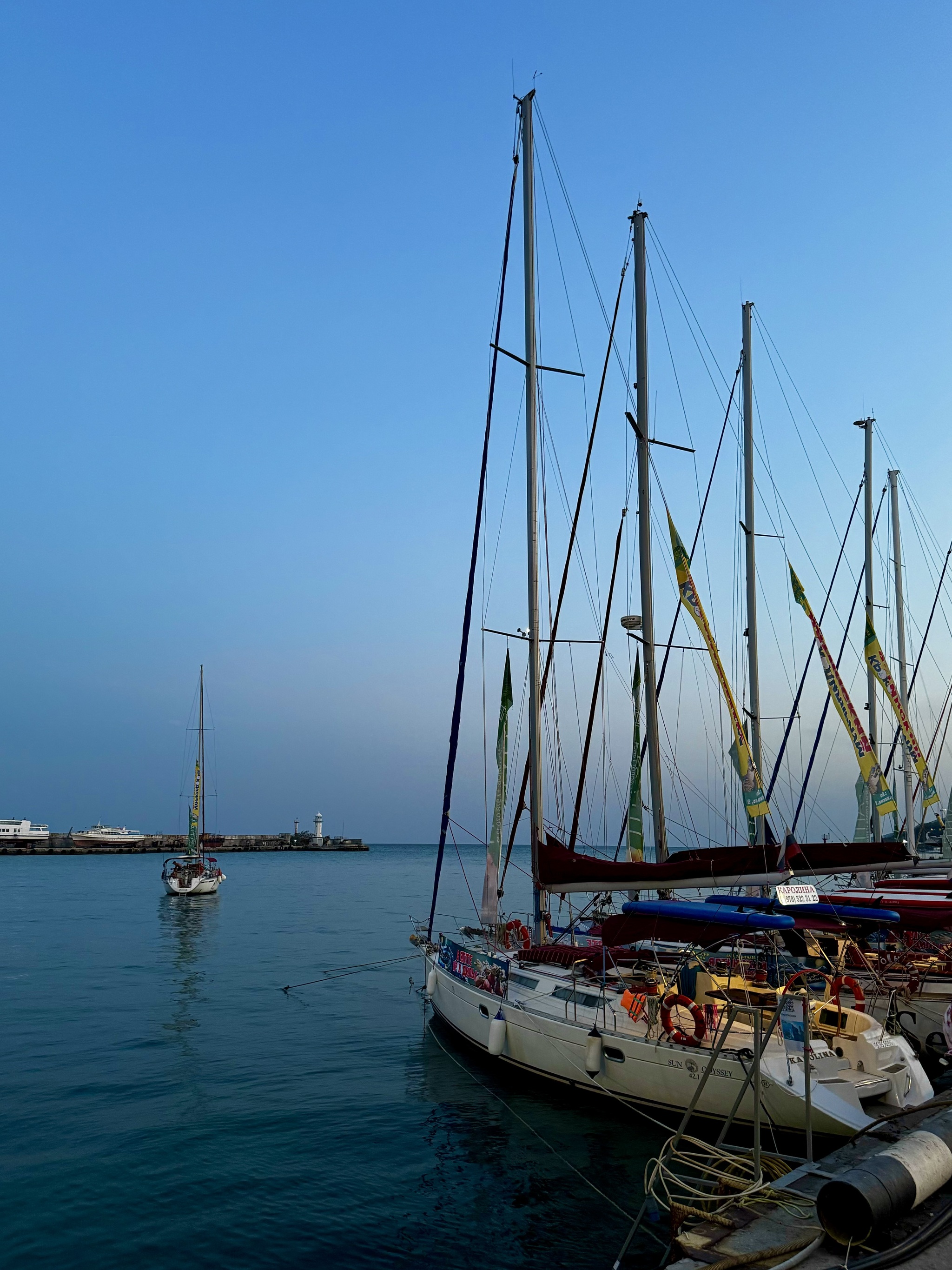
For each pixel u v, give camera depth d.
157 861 131.88
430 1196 12.07
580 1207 11.60
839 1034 12.31
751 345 26.02
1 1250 10.62
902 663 36.22
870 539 34.38
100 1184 12.55
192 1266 10.26
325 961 33.94
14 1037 21.48
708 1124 13.02
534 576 19.48
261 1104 16.16
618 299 22.97
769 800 24.77
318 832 196.88
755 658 24.44
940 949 18.34
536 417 20.19
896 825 33.16
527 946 20.11
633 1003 14.48
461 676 21.22
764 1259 7.57
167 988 28.23
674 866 15.58
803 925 15.53
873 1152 9.97
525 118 21.12
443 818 21.91
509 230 21.47
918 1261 7.31
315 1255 10.50
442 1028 21.38
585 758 22.09
